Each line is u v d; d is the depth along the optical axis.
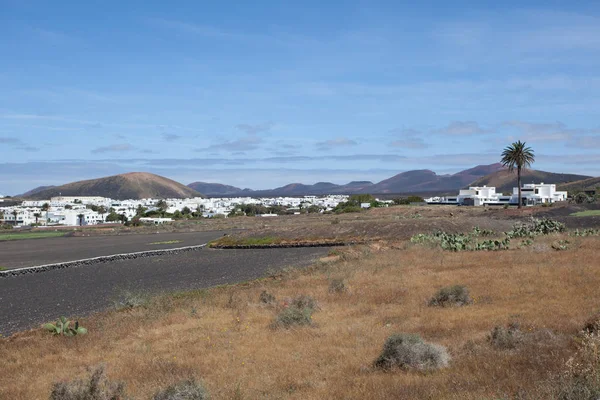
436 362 12.12
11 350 18.97
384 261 37.53
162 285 38.88
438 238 50.91
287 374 12.70
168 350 16.67
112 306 29.47
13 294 37.38
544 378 9.53
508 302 19.30
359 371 12.45
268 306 23.27
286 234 77.00
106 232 136.75
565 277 23.47
